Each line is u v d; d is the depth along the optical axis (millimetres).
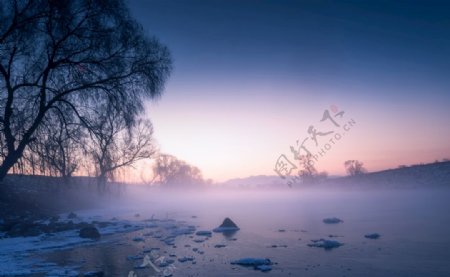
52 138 15078
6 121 13906
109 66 15844
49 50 15156
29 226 19016
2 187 27438
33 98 14969
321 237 17188
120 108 15898
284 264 11570
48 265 11531
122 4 16109
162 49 17219
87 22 15445
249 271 10727
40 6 14352
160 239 17312
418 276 9898
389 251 13195
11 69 14672
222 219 27891
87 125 15391
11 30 13758
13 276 10109
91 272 10367
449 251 12867
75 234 18422
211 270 10867
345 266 11148
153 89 16438
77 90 15719
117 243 16141
